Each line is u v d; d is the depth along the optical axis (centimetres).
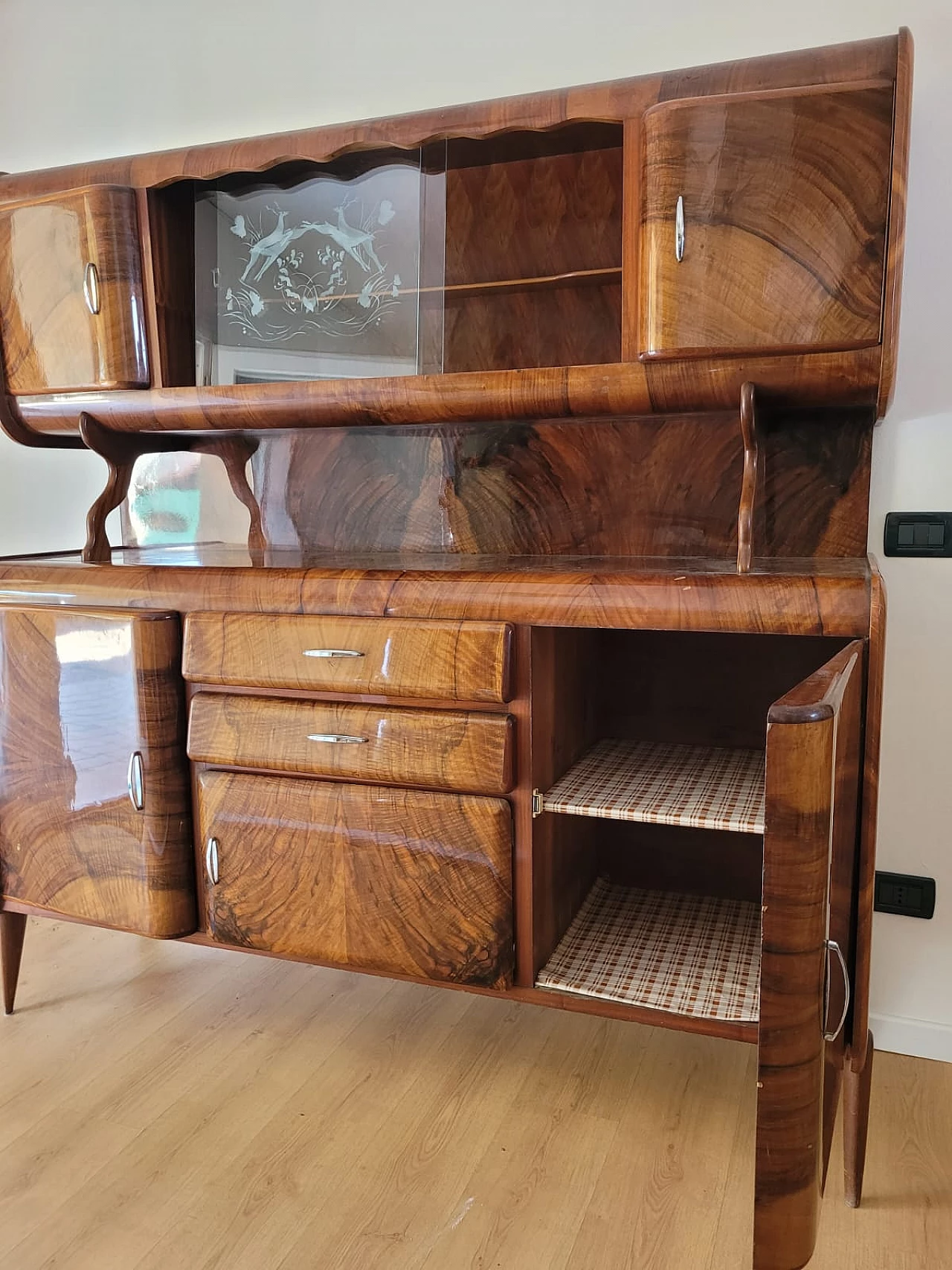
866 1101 132
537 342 169
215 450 203
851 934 125
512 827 138
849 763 104
